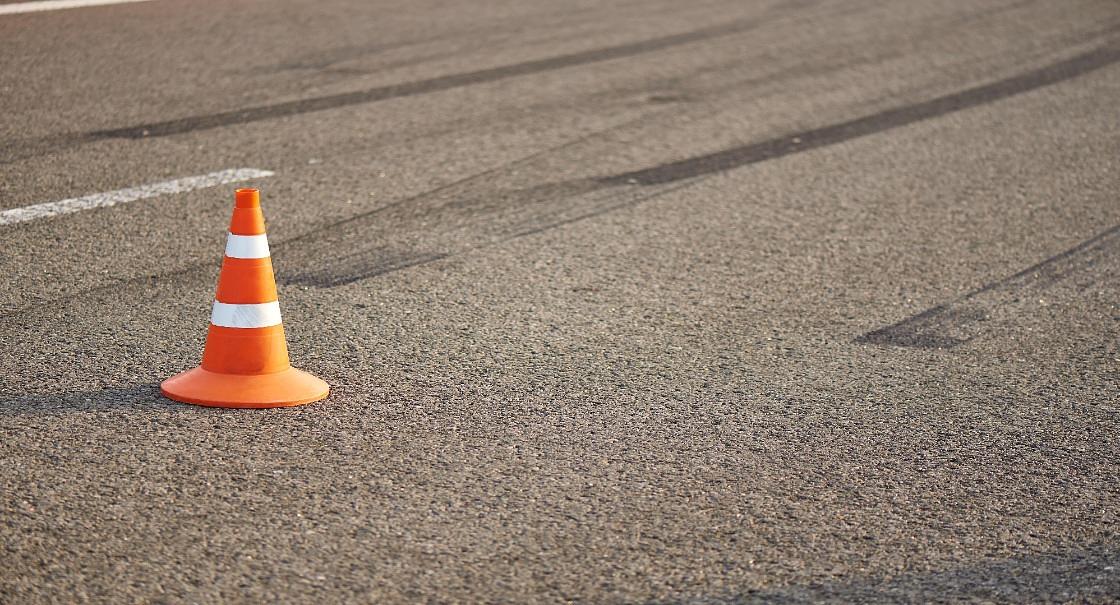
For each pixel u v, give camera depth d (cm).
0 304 592
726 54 1288
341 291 630
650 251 711
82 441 452
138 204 757
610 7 1542
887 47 1340
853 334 596
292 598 362
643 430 483
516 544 395
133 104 995
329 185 814
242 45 1236
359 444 460
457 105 1045
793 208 802
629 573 381
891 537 409
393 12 1448
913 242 739
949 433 491
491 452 458
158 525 398
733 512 421
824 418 500
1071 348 586
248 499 416
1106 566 395
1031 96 1130
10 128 909
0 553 377
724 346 576
